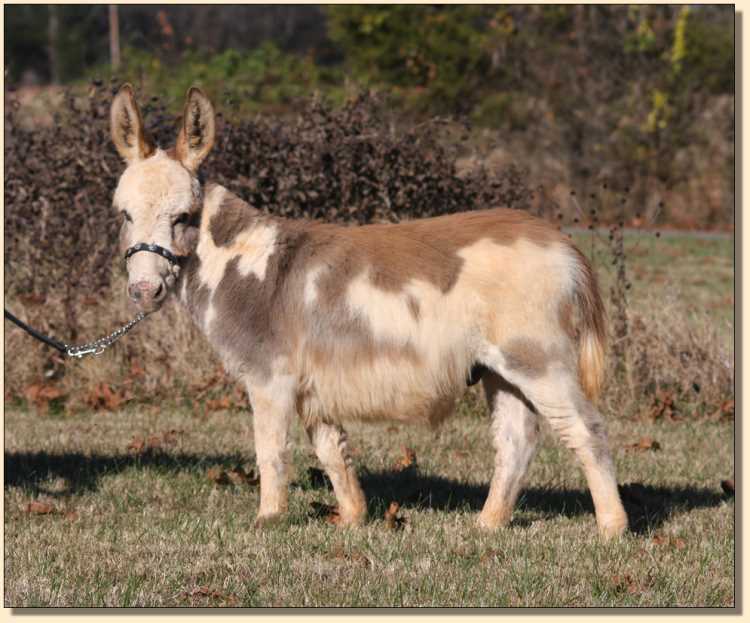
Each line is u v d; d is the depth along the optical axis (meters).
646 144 72.31
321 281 15.55
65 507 18.05
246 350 15.80
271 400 15.77
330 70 78.12
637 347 27.50
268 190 29.62
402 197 29.95
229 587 14.00
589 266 15.86
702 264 51.31
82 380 27.80
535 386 15.24
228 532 16.45
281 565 14.84
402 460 21.56
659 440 24.20
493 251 15.33
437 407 15.67
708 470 21.53
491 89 77.38
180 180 15.58
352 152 29.75
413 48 74.56
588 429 15.41
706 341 27.86
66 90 32.47
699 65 75.38
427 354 15.18
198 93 15.81
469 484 20.23
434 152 30.92
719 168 71.50
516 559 15.14
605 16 76.88
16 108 31.84
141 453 22.22
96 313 28.28
